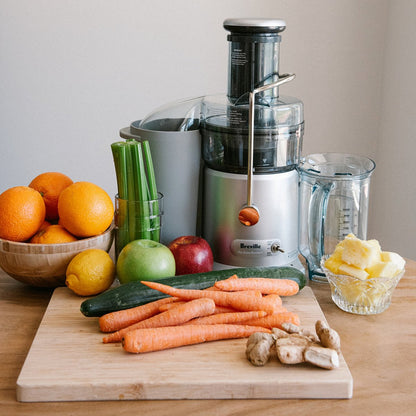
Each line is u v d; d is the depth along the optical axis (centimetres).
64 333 103
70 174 242
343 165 131
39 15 227
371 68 238
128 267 116
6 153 239
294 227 133
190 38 233
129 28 230
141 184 122
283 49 235
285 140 125
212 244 132
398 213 228
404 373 97
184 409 88
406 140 222
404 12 220
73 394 89
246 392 90
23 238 118
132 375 91
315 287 127
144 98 237
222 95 135
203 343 101
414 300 121
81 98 236
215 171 129
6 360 99
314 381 90
